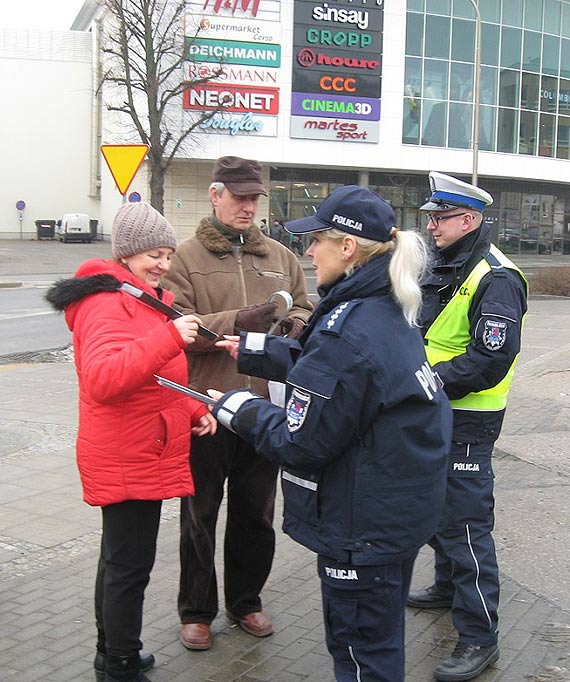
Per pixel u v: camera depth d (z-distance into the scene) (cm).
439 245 342
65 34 4209
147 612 375
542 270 2609
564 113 3962
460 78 3644
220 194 337
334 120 3469
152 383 279
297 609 381
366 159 3550
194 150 3294
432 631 362
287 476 249
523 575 420
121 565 288
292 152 3441
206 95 3281
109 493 281
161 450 285
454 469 330
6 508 509
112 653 290
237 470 350
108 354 263
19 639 345
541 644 346
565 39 3881
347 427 227
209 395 264
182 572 346
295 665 329
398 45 3512
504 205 4128
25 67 4184
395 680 244
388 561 236
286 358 279
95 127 4259
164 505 523
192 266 339
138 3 2661
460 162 3697
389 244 241
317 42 3394
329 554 239
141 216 287
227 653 339
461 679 316
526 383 966
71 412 792
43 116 4241
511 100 3778
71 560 430
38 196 4294
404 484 234
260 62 3338
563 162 3988
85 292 277
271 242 364
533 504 534
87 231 3978
